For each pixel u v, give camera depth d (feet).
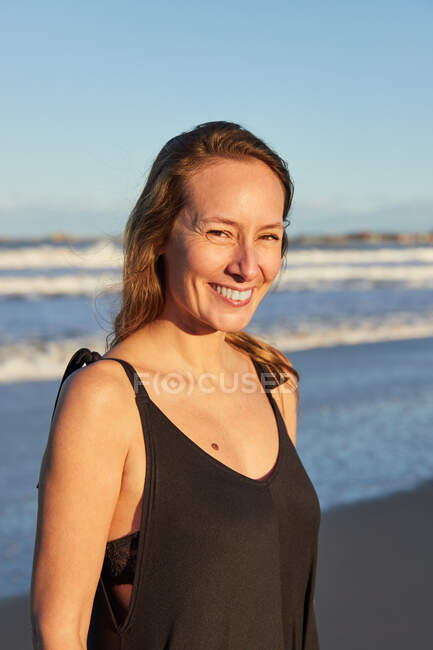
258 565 5.12
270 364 6.67
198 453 5.16
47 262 130.72
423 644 13.37
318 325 62.75
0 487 21.57
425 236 392.27
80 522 4.68
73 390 4.92
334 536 18.51
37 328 57.67
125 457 4.96
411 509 20.59
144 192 5.83
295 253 187.93
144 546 4.89
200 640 4.87
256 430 5.88
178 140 5.69
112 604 5.05
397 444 27.04
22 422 29.43
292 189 6.04
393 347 52.31
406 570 16.60
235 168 5.48
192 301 5.57
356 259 189.47
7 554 17.33
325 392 36.09
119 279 6.68
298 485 5.79
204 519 4.97
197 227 5.44
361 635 13.57
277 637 5.25
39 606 4.59
